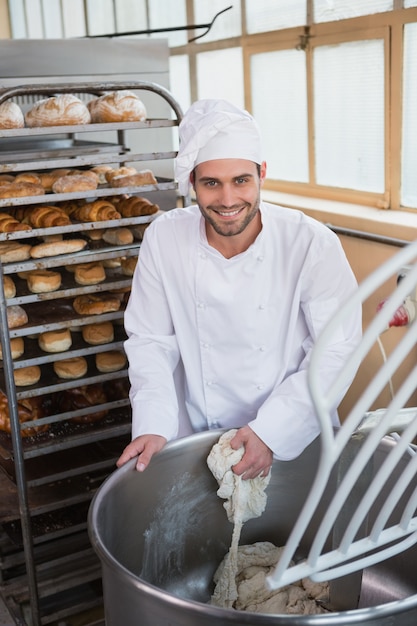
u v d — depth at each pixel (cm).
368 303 209
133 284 153
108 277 193
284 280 140
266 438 130
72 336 198
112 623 101
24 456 178
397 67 208
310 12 241
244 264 137
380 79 218
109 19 387
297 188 265
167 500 132
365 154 231
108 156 178
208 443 134
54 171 210
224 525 138
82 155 198
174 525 134
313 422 133
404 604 83
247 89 283
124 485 123
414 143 211
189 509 135
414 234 194
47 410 196
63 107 191
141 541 129
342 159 242
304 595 121
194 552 137
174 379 158
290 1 250
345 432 70
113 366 193
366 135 229
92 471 204
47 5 457
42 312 187
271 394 137
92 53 260
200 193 127
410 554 120
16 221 174
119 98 201
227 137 121
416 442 233
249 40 274
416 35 202
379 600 123
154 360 147
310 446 136
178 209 151
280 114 269
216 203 125
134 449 131
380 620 82
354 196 238
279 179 277
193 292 142
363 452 73
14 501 191
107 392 203
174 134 342
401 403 72
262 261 137
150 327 151
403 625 85
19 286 187
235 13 282
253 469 130
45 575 196
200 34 308
